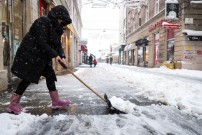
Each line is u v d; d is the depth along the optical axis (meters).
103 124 3.30
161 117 3.71
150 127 3.18
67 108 4.34
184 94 5.53
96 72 17.11
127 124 3.30
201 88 6.76
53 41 4.04
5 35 7.45
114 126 3.21
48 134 2.90
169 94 5.39
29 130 3.03
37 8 11.02
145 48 36.72
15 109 3.83
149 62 32.81
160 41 27.62
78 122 3.40
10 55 7.77
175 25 21.95
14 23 8.38
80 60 51.84
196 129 3.12
